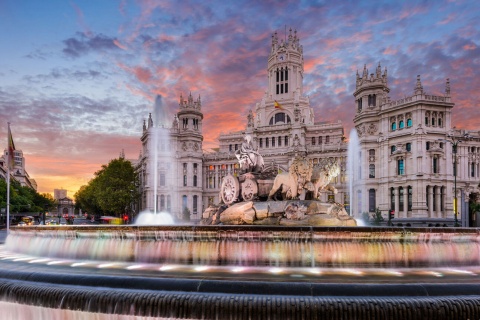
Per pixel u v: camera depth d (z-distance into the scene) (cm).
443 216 9069
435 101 9138
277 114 13962
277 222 2536
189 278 1345
